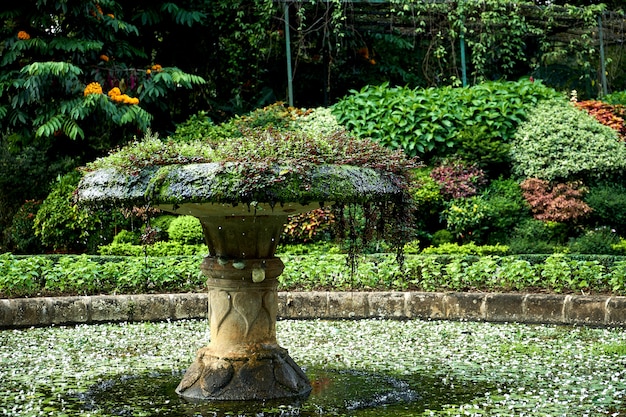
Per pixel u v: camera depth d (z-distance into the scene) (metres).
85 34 13.70
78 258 10.16
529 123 13.37
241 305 5.29
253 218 5.18
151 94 13.70
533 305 8.46
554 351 6.82
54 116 12.95
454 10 16.11
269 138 4.85
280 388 5.23
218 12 15.76
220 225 5.21
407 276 9.62
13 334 8.02
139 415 4.75
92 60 13.88
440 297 8.77
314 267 9.66
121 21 14.06
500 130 13.46
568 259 9.81
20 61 13.32
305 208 5.13
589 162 12.55
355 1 15.93
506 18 16.48
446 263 9.83
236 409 4.88
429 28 17.20
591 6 16.78
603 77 16.94
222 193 4.52
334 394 5.27
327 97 17.05
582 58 17.97
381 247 11.23
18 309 8.46
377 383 5.62
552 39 18.05
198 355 5.41
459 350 6.97
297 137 4.91
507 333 7.82
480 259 9.51
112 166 4.95
